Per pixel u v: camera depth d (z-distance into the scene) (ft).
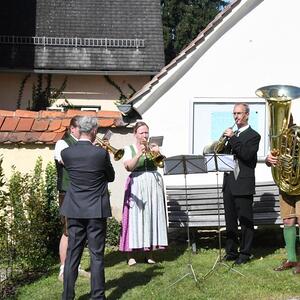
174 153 31.45
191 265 22.80
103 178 19.02
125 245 23.44
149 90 31.37
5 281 22.03
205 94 31.65
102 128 28.91
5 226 22.44
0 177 21.03
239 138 22.80
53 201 26.20
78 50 63.41
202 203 27.40
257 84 31.83
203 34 31.48
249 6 31.60
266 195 26.99
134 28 66.54
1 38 63.10
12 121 28.37
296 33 31.89
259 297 19.34
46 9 67.10
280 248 26.78
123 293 20.26
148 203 23.39
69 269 18.79
